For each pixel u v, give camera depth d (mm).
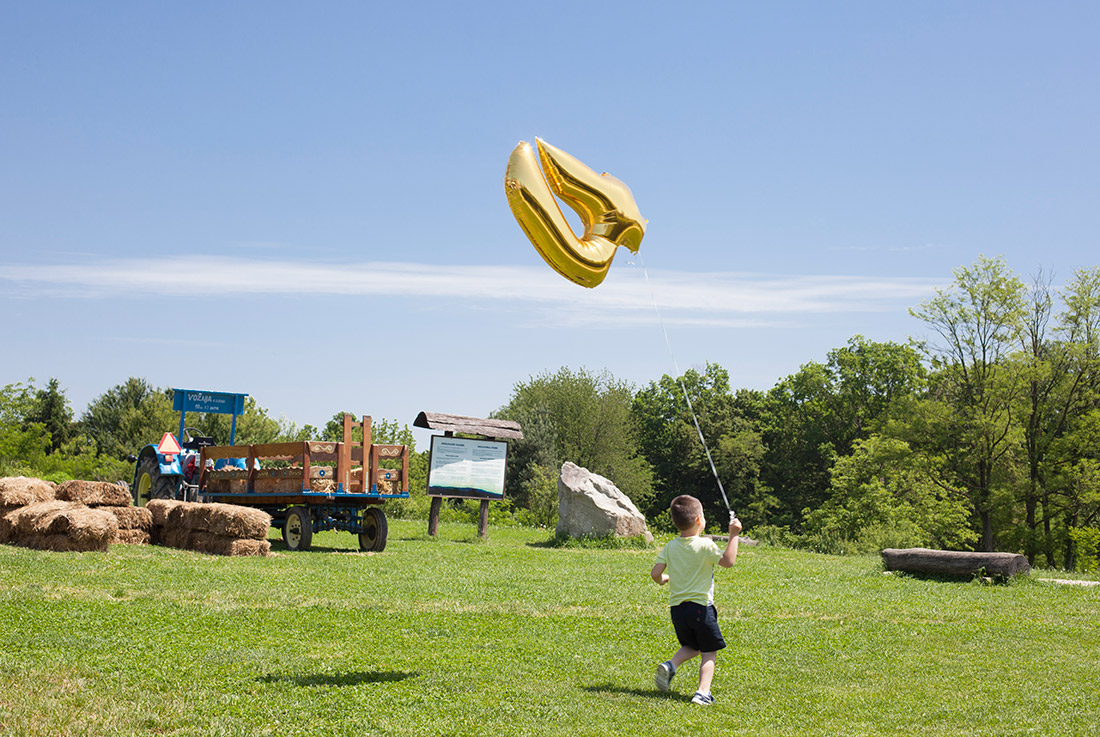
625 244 6781
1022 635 9156
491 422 23703
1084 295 38312
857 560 19516
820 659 7691
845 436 63625
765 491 66938
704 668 6121
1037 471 39312
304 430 42844
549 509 32781
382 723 5121
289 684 5898
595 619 9406
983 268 38906
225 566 12680
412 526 26516
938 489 40844
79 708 5133
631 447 62781
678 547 6301
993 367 39312
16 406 45719
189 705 5285
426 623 8648
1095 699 6312
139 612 8461
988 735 5301
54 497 15656
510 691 6023
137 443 46312
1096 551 40031
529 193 6156
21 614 8008
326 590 10617
